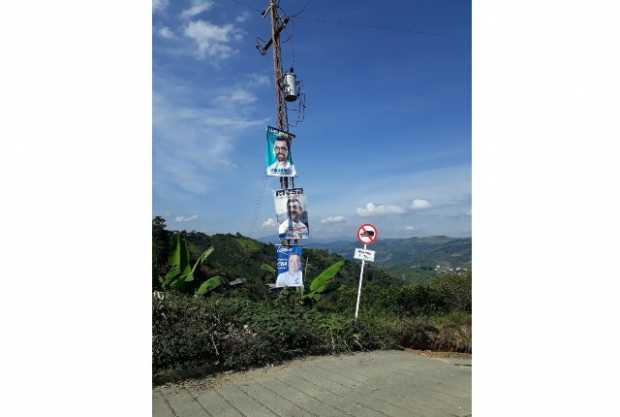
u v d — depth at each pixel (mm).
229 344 4973
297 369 5066
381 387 4426
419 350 6969
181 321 5074
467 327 7336
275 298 10070
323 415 3637
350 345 6246
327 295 10547
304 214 8383
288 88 9625
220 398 4023
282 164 8469
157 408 3752
